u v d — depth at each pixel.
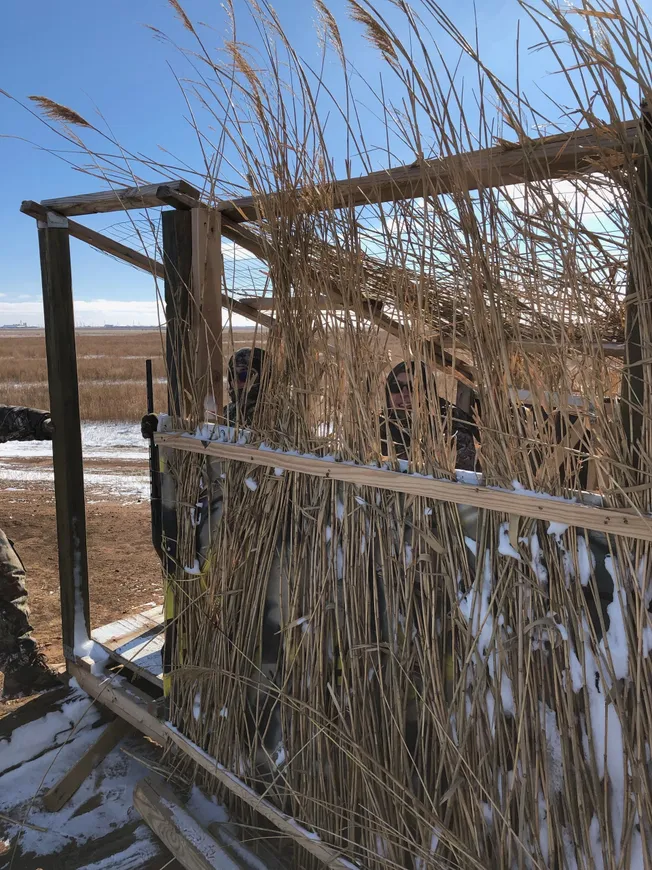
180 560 2.37
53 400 3.04
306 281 1.86
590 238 1.42
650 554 1.30
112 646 3.20
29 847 2.32
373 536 1.73
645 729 1.33
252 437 2.08
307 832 1.92
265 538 2.04
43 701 3.10
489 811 1.56
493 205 1.43
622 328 1.51
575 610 1.40
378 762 1.72
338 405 1.82
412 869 1.74
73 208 2.75
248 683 2.08
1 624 3.12
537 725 1.47
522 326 1.50
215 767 2.21
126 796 2.58
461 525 1.56
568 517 1.35
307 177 1.82
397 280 1.63
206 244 2.24
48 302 2.97
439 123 1.44
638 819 1.35
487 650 1.52
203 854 2.04
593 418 1.38
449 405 1.60
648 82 1.21
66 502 3.09
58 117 1.98
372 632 1.76
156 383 16.09
